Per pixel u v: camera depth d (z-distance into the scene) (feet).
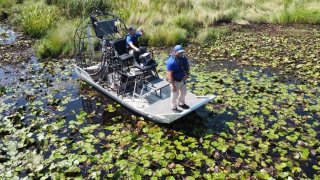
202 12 56.80
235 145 25.20
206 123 28.04
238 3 62.95
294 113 29.14
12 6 60.44
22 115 28.99
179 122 28.19
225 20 57.52
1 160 23.67
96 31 32.45
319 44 46.42
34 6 56.59
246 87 33.94
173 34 47.73
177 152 24.80
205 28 52.80
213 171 22.57
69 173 22.34
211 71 38.40
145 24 51.31
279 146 25.03
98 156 24.16
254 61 41.01
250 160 23.67
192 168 22.94
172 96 26.55
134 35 30.25
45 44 43.27
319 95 32.35
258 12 59.67
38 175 22.17
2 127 27.37
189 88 33.91
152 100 29.25
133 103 29.25
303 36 50.14
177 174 22.56
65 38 44.70
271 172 22.48
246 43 47.42
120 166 23.08
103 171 22.84
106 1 56.85
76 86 34.81
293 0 62.59
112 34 32.89
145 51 30.19
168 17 55.21
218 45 47.06
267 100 31.30
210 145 25.30
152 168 23.04
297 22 56.75
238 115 29.04
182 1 59.88
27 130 27.02
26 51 44.39
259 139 25.85
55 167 22.95
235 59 42.04
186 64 25.93
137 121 28.37
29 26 49.60
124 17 52.31
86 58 40.52
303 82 34.86
